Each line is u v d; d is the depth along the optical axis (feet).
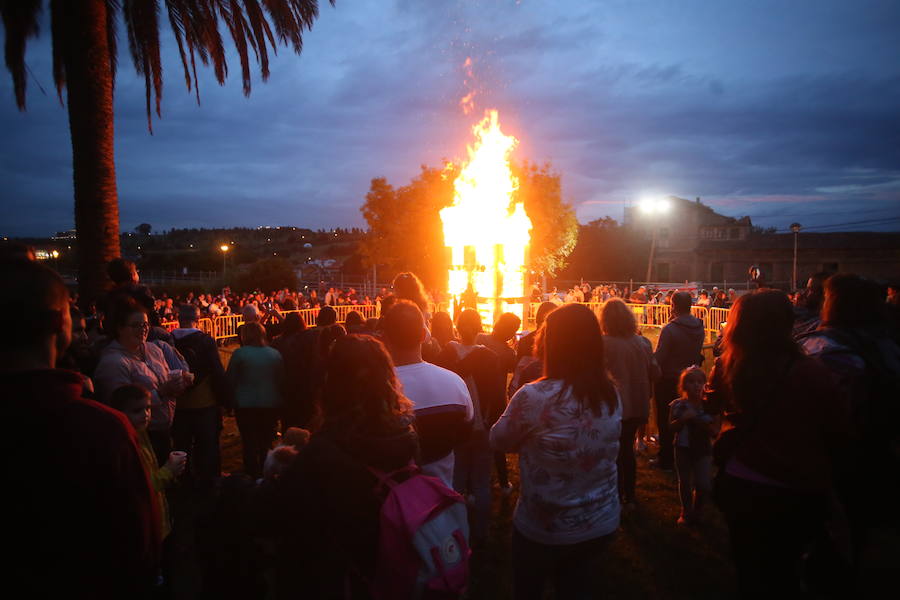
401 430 6.83
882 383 10.11
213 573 7.84
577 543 8.39
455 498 6.77
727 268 172.65
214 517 7.84
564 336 8.57
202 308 73.51
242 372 17.71
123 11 38.14
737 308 8.89
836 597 10.57
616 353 15.43
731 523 8.85
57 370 4.93
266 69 40.68
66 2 32.04
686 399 15.47
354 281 172.14
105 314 13.38
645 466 20.17
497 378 14.17
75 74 32.30
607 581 12.98
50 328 4.99
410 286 15.33
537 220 89.81
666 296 85.97
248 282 125.70
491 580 13.17
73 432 4.72
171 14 36.88
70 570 4.67
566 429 8.32
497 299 42.32
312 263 225.15
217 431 17.33
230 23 39.27
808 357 8.52
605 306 15.80
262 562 7.91
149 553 5.23
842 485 10.28
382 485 6.50
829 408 8.18
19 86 35.96
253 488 7.10
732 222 178.09
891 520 10.62
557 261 99.76
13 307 4.76
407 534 6.19
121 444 4.98
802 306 16.53
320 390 7.04
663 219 184.34
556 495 8.38
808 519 8.42
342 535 6.20
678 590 12.63
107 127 33.06
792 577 8.70
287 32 39.45
